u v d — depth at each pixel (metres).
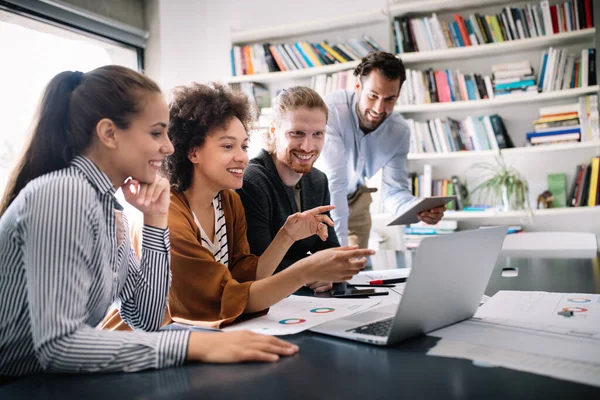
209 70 4.10
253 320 0.95
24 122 2.93
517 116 3.36
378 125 2.33
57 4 2.90
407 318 0.73
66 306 0.69
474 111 3.45
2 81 2.83
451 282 0.79
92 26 3.15
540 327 0.81
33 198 0.72
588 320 0.85
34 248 0.70
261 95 3.83
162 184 0.96
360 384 0.59
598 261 1.64
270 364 0.67
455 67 3.47
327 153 2.24
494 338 0.76
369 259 1.96
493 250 0.88
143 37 3.58
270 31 3.73
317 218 1.26
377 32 3.60
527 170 3.35
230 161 1.14
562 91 3.09
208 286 1.00
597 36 2.98
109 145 0.82
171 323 1.02
